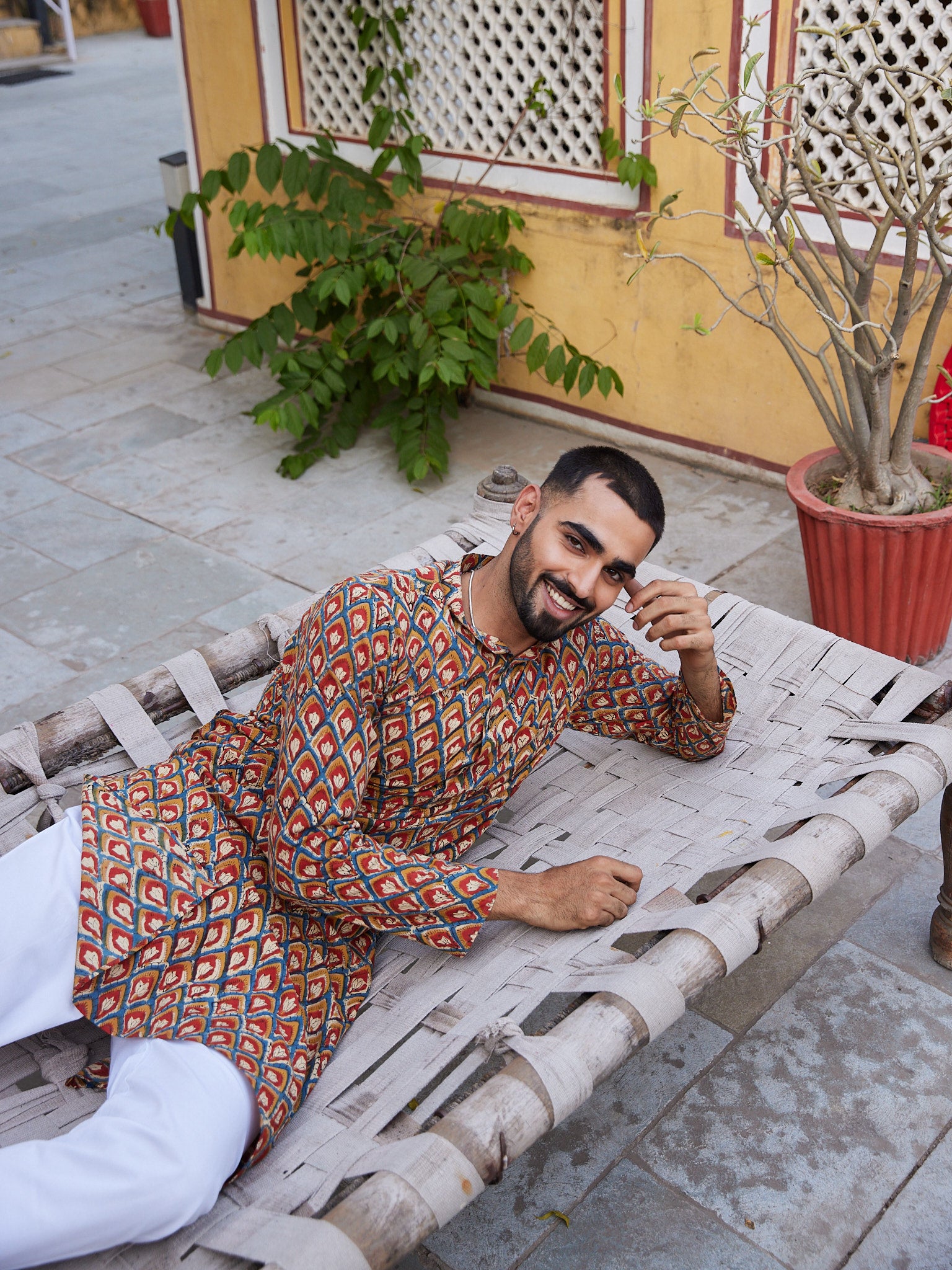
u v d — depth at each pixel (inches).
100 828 71.2
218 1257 58.2
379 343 190.9
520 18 176.7
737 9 152.4
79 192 348.2
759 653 100.3
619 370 189.2
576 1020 64.8
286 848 67.7
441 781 74.0
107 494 186.9
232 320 245.4
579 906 73.6
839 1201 81.4
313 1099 66.9
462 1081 64.5
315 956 72.0
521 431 202.5
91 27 565.3
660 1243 78.9
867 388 122.4
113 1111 63.0
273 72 212.4
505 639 72.9
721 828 83.5
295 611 101.4
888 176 126.3
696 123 161.9
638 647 104.2
